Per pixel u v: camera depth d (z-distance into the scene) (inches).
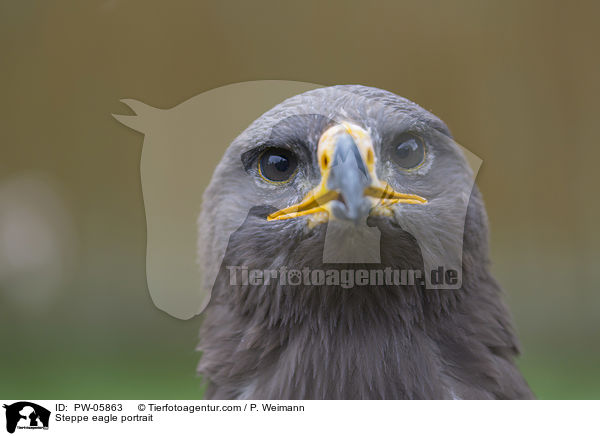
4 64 166.7
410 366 110.7
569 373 134.9
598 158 152.4
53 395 124.2
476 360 110.9
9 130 169.2
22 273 160.6
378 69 140.1
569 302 150.3
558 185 152.5
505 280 150.9
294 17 142.6
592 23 149.2
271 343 111.1
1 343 154.7
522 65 149.9
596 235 152.7
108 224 166.1
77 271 163.9
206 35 150.0
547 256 152.4
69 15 159.5
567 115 151.5
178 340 148.9
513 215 152.7
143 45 154.9
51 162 169.3
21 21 162.7
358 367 110.7
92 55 160.2
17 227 162.9
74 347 153.9
